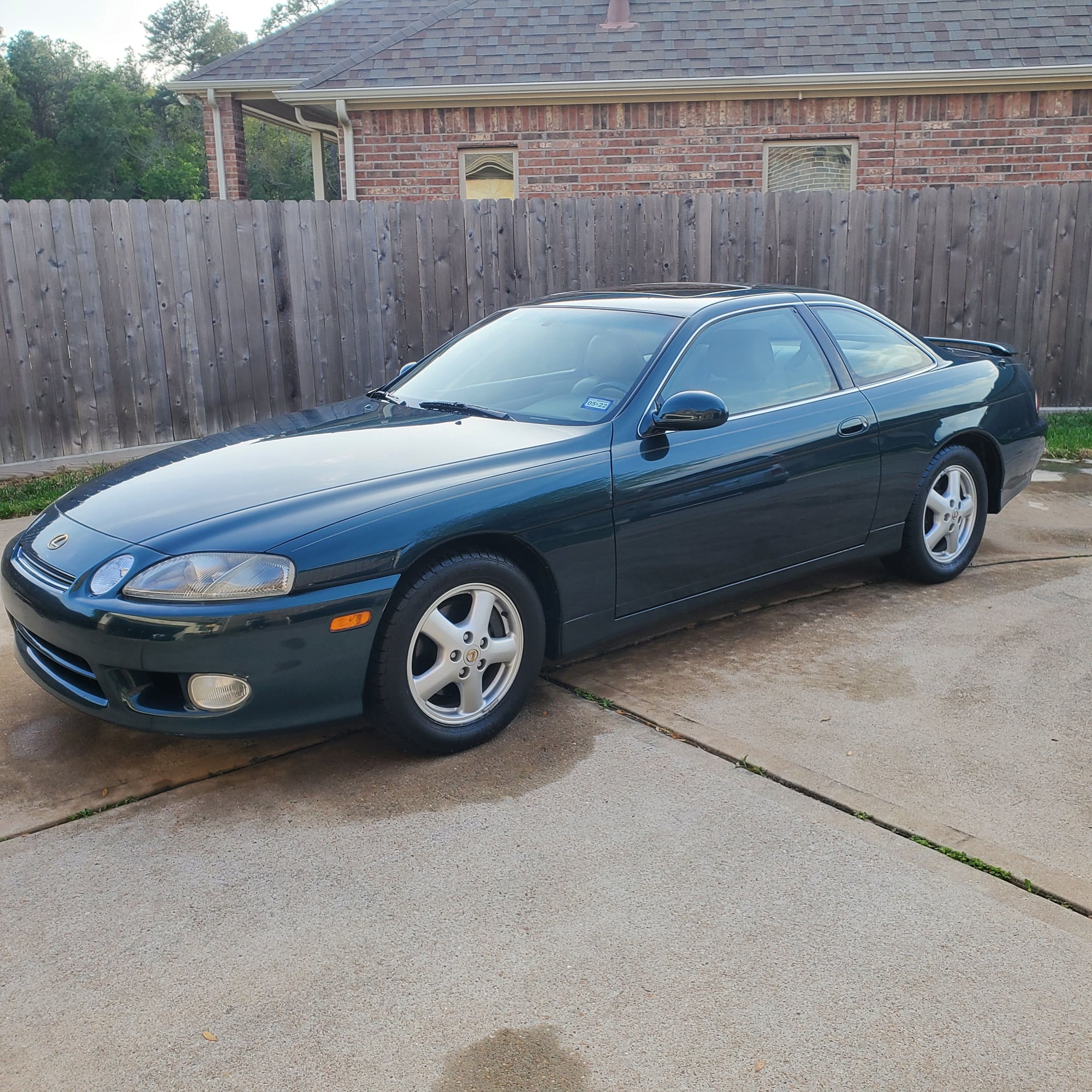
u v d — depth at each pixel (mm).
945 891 2812
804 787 3342
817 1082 2174
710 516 4195
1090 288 9766
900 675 4211
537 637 3727
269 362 8859
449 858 2984
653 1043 2285
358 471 3615
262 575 3150
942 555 5363
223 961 2572
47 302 7984
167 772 3512
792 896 2791
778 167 12094
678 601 4223
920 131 11820
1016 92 11656
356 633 3258
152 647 3119
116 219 8133
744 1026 2330
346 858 2994
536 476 3701
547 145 12016
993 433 5375
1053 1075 2189
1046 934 2635
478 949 2598
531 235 9242
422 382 4781
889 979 2477
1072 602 5055
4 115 69688
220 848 3051
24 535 3777
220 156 13906
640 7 12734
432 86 11648
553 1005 2406
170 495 3582
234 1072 2225
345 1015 2385
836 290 9672
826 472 4594
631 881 2865
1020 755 3559
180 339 8508
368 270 9031
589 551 3832
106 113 69750
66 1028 2357
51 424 8156
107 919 2740
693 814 3197
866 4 12562
